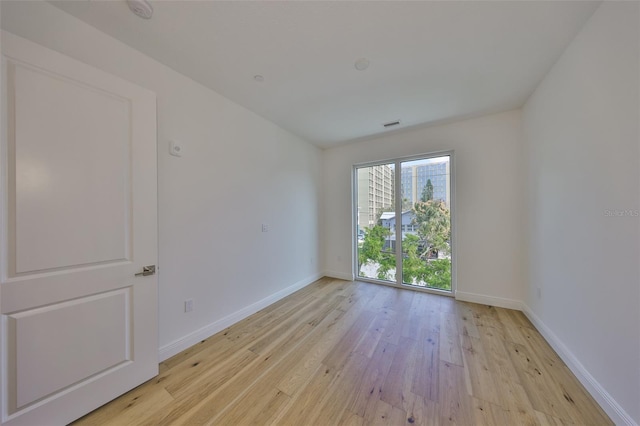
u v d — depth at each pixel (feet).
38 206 3.89
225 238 7.80
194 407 4.53
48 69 3.97
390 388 4.97
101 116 4.58
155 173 5.36
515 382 5.08
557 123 6.05
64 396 4.09
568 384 5.00
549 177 6.50
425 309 9.08
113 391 4.67
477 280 9.71
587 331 4.88
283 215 10.64
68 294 4.17
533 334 7.08
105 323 4.61
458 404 4.52
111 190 4.71
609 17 4.18
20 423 3.67
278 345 6.66
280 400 4.67
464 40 5.33
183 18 4.66
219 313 7.55
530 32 5.08
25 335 3.76
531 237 7.78
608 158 4.28
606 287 4.34
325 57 5.92
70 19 4.56
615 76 4.09
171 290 6.24
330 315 8.61
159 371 5.55
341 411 4.40
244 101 8.16
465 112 9.11
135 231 5.03
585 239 4.95
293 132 11.18
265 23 4.82
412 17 4.69
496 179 9.29
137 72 5.57
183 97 6.57
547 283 6.66
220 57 5.88
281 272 10.46
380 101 8.21
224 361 5.94
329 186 13.83
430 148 10.64
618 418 3.97
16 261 3.70
